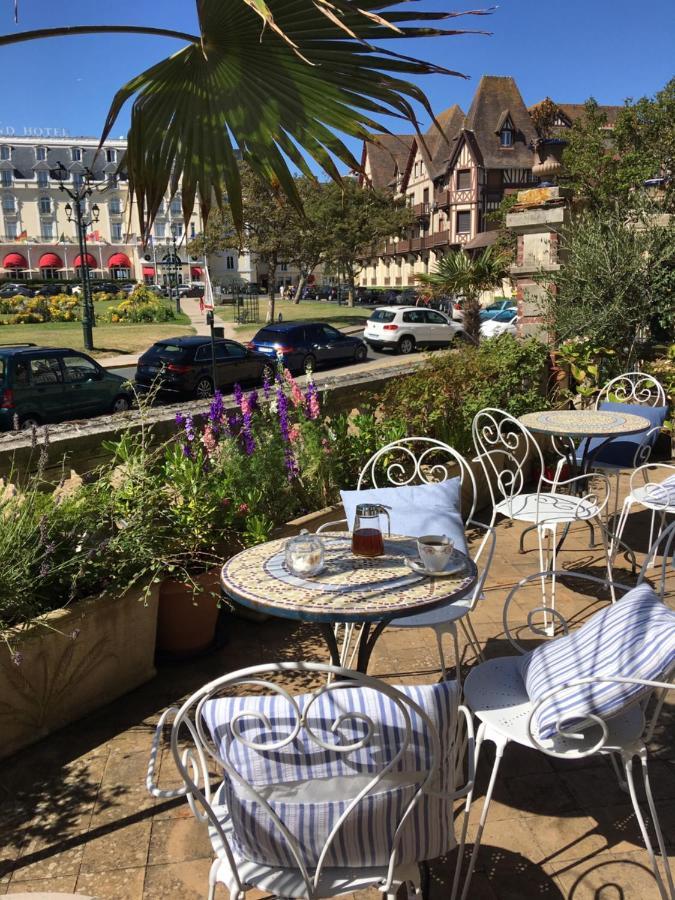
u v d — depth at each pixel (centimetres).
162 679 387
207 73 312
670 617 210
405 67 292
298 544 270
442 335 2594
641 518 634
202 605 397
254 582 264
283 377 532
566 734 211
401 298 4797
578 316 846
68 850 269
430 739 175
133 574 365
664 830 273
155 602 379
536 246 920
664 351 853
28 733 330
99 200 8944
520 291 940
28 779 309
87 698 354
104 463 479
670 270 819
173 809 289
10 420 1298
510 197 3136
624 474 751
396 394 651
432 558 266
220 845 199
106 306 4731
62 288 6281
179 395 1752
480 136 5481
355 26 277
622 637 217
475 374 724
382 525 368
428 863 253
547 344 879
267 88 317
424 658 405
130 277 8900
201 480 425
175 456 432
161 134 326
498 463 692
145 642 379
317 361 2150
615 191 2202
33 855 267
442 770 184
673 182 1706
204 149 335
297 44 291
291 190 354
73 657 343
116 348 2816
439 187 5934
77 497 383
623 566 530
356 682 168
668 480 455
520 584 300
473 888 248
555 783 301
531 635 429
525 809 287
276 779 173
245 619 452
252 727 168
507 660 281
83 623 344
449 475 600
